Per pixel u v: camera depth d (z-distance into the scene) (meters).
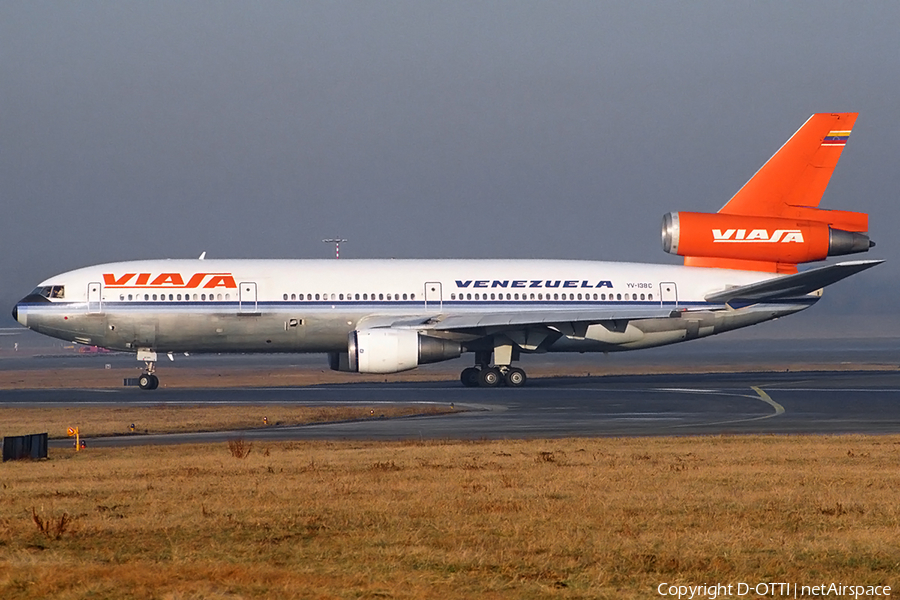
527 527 64.88
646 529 64.31
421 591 49.88
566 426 142.12
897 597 50.00
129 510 72.25
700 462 97.38
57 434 139.12
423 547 59.44
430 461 99.12
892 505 71.75
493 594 49.72
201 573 52.84
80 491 81.81
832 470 90.50
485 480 85.25
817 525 65.31
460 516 68.62
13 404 186.88
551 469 92.19
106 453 115.31
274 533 63.69
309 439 128.25
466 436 130.38
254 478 88.19
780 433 131.62
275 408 171.75
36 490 83.38
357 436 131.62
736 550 58.56
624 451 107.81
